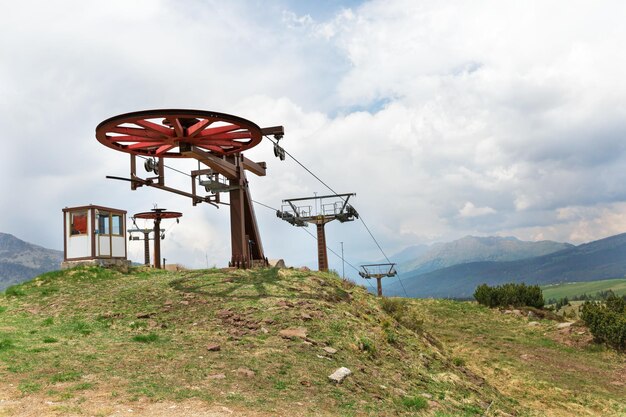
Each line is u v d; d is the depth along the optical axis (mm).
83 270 25719
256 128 21250
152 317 17078
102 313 17766
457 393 15703
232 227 26812
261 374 11445
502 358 26281
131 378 10234
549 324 33219
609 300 32719
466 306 39188
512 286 39562
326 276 27484
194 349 13141
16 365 10797
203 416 8328
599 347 28062
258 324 16172
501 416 14898
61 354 11961
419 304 39656
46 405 8383
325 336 15953
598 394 21281
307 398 10422
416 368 16703
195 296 19672
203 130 20906
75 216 27781
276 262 32125
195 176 26547
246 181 28312
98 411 8188
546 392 21203
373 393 12039
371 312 22562
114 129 19047
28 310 19047
